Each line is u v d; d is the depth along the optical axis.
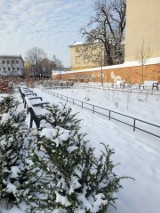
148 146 5.53
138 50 23.88
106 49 36.25
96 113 10.00
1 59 88.38
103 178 2.84
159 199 3.32
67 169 2.45
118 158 4.74
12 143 3.44
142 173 4.07
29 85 33.62
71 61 54.25
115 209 3.05
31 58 77.94
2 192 2.93
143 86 19.22
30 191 3.10
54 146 2.41
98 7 34.81
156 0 21.36
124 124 8.02
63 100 15.27
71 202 2.26
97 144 5.64
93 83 31.86
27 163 3.16
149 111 10.35
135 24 24.19
